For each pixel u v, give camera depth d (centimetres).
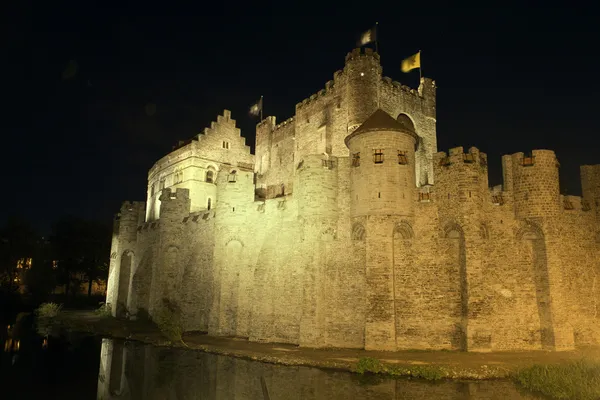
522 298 3241
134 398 2395
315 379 2598
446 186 3356
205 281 4606
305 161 3688
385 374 2614
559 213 3338
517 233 3347
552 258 3222
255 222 4225
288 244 3806
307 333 3422
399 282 3309
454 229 3294
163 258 5144
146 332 4419
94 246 8088
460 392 2297
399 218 3328
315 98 5388
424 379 2516
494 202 3397
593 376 2295
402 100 5031
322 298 3478
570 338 3131
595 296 3438
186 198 5372
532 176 3350
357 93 4684
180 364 3102
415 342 3206
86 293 9256
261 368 2891
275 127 6259
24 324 5403
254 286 3875
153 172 7362
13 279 7456
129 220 6344
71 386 2638
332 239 3575
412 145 3491
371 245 3291
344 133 4831
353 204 3481
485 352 3030
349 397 2261
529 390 2298
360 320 3375
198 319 4581
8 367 3114
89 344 3997
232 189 4391
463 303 3170
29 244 7388
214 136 6425
